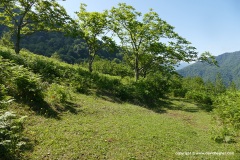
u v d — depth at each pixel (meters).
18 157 7.29
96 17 27.22
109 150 8.88
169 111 20.86
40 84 13.47
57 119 11.26
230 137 12.28
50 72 21.08
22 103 11.60
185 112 21.03
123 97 22.22
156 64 33.44
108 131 10.95
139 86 26.72
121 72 49.94
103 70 56.16
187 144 10.93
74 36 27.61
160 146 10.07
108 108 15.98
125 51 33.66
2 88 11.42
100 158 8.16
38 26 27.53
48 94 13.98
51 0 25.94
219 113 18.12
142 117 15.36
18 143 7.57
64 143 8.78
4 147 7.28
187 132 13.22
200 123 16.78
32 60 21.23
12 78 12.45
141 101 22.95
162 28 28.70
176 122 15.71
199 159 9.24
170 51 28.88
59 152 8.06
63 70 22.69
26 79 12.45
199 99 28.30
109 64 58.66
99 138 9.84
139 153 9.00
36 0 25.20
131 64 35.28
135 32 29.64
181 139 11.56
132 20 28.36
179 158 9.10
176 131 13.01
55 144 8.59
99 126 11.45
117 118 13.77
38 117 10.82
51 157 7.69
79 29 28.12
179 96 33.53
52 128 9.98
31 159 7.36
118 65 56.03
